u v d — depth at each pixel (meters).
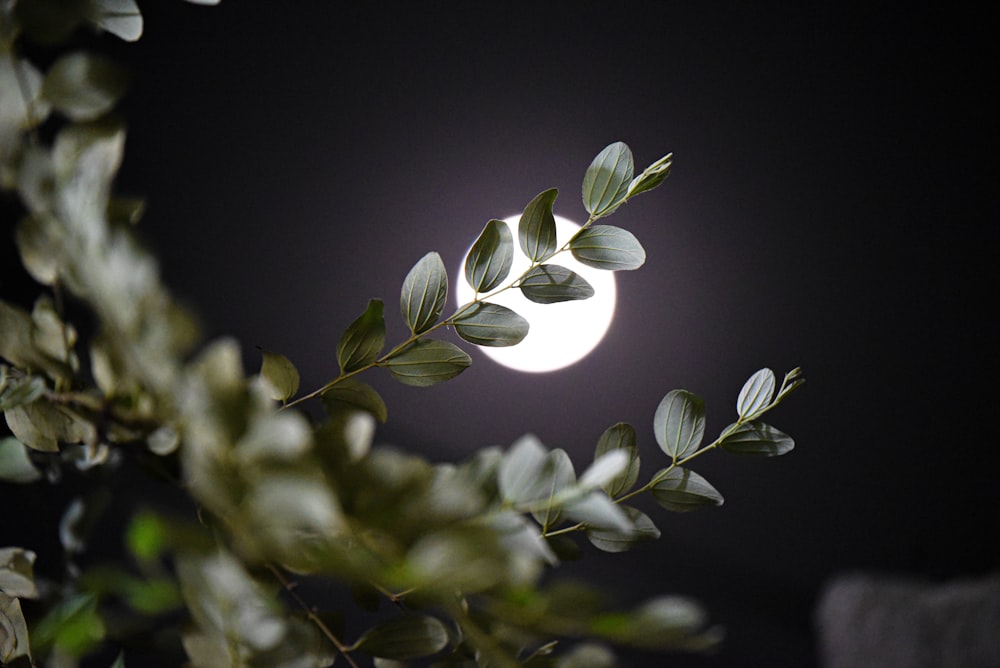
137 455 1.34
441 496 1.21
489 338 1.44
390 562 1.20
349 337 1.43
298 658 1.27
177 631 1.33
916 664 6.88
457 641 1.39
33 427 1.36
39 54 5.17
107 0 1.28
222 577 1.22
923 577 8.08
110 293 1.13
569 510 1.24
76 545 1.40
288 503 1.09
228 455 1.14
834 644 7.42
